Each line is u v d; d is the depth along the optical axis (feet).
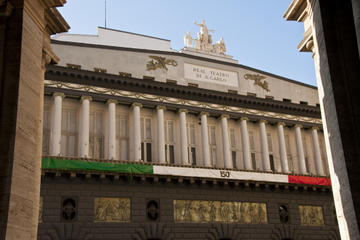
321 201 157.07
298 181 153.48
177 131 149.38
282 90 174.91
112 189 127.54
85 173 124.06
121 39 170.60
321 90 53.83
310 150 171.22
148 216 129.18
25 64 50.67
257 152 160.86
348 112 48.65
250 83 168.76
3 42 50.26
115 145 135.23
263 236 142.41
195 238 132.46
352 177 46.11
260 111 163.12
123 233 123.95
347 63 50.39
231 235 137.49
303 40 60.64
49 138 131.34
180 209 134.21
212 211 138.31
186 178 136.46
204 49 178.50
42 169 118.83
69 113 137.28
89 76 136.67
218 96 154.92
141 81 143.13
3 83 48.93
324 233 152.56
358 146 47.34
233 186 144.36
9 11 50.93
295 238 147.13
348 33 51.42
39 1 55.57
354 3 46.09
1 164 46.09
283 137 163.94
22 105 49.08
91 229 120.88
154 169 132.98
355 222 44.68
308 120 171.53
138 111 141.49
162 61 154.71
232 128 160.15
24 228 47.21
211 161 152.35
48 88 131.95
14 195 45.62
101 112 141.38
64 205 120.67
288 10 62.08
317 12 53.62
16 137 47.14
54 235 116.06
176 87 148.15
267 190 149.48
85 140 131.64
